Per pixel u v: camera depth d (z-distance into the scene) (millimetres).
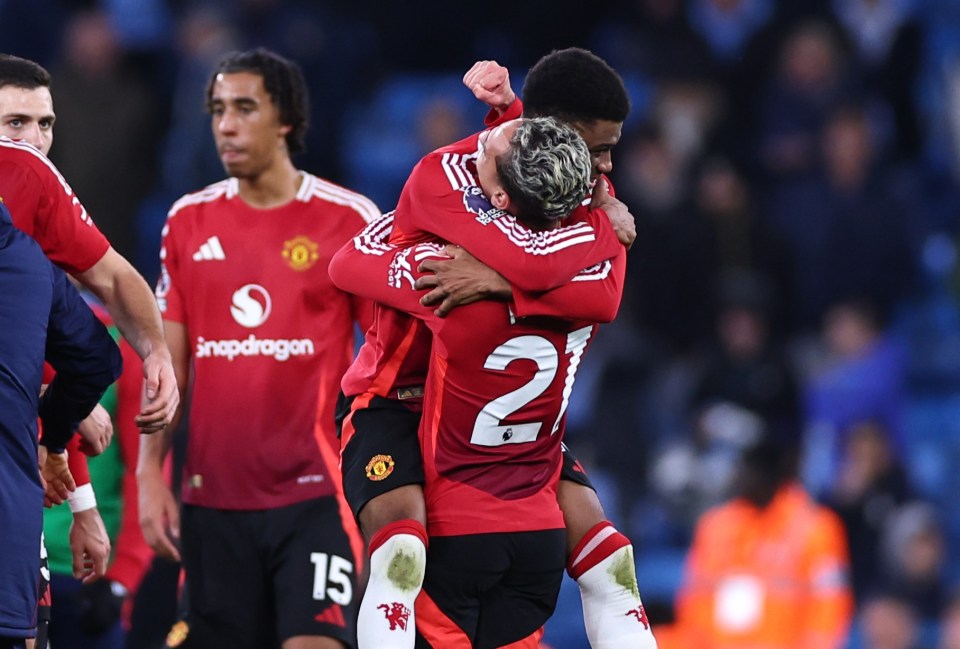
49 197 16594
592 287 15445
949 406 42750
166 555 20781
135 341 17156
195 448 20703
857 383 39375
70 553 20375
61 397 16359
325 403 20578
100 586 20578
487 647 16172
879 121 46781
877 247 42250
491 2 47906
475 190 15609
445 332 15406
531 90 16094
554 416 16094
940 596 32750
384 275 15805
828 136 43375
